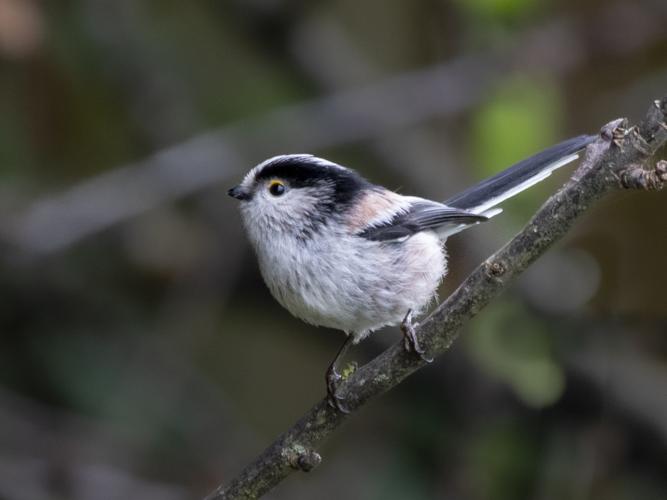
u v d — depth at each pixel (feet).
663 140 19.40
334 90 44.27
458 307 20.94
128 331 40.73
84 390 39.37
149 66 43.24
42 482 36.27
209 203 41.63
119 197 39.06
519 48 39.19
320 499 37.35
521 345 35.53
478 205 26.73
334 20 47.34
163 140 42.73
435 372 36.78
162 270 41.04
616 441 34.17
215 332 44.24
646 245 32.65
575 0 39.58
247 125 40.86
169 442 39.14
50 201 39.29
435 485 36.68
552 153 26.68
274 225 25.96
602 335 34.63
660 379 34.68
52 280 40.01
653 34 37.88
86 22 42.04
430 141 43.50
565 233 20.27
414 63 45.21
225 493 21.98
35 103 38.55
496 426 35.94
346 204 25.99
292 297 26.13
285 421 43.78
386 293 25.68
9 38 35.63
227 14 44.09
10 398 38.55
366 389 21.56
